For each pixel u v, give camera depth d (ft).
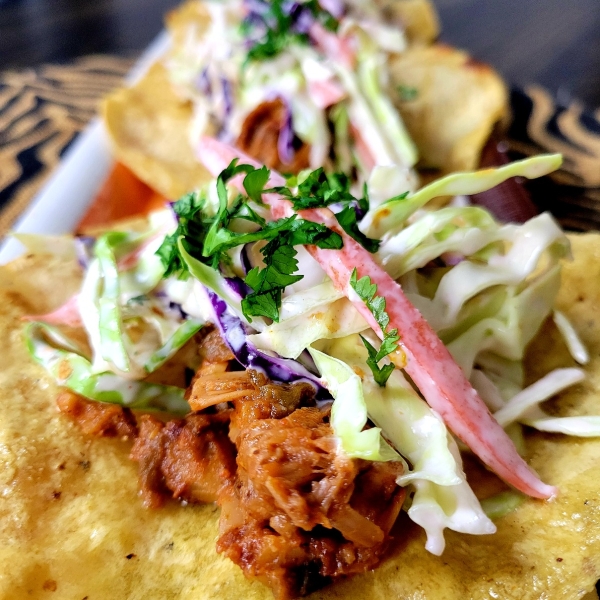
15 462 0.36
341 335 0.35
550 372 0.40
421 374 0.33
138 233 0.44
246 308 0.34
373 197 0.42
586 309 0.44
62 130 0.77
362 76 0.71
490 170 0.39
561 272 0.43
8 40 1.01
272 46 0.72
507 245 0.40
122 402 0.38
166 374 0.40
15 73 0.89
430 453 0.32
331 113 0.70
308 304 0.35
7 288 0.47
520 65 0.87
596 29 0.91
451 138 0.72
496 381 0.39
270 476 0.30
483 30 0.95
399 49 0.80
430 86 0.77
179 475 0.36
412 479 0.31
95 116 0.79
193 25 0.87
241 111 0.72
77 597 0.32
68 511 0.35
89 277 0.41
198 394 0.35
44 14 1.07
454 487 0.32
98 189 0.68
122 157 0.69
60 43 1.00
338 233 0.35
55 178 0.67
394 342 0.32
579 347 0.41
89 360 0.42
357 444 0.30
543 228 0.39
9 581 0.32
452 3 1.03
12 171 0.72
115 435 0.39
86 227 0.64
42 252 0.50
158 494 0.36
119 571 0.34
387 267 0.37
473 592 0.31
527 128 0.72
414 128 0.73
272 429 0.31
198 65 0.79
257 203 0.38
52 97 0.83
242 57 0.74
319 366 0.34
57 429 0.38
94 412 0.39
